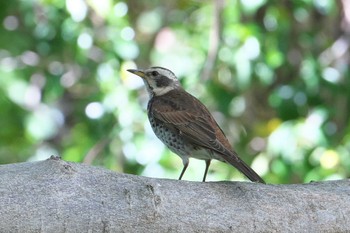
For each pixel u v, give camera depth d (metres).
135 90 14.50
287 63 15.05
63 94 16.39
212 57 14.70
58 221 6.11
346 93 14.50
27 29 16.05
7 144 16.27
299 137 13.62
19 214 6.06
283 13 14.94
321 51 15.55
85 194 6.24
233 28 14.08
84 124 15.25
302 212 6.70
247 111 15.92
